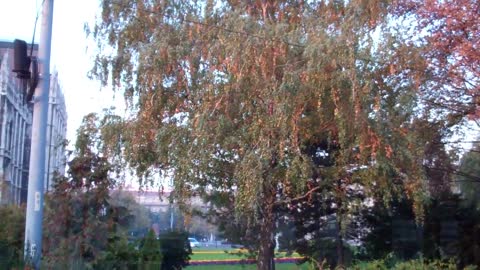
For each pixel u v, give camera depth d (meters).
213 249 29.22
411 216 19.02
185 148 12.84
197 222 18.42
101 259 15.18
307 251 18.17
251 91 12.23
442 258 18.11
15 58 12.12
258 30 12.22
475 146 19.11
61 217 15.26
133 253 16.84
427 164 17.14
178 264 19.78
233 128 12.52
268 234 14.98
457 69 15.67
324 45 11.58
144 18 14.55
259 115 12.21
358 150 12.59
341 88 11.55
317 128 12.58
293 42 11.99
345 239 18.44
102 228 15.52
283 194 14.23
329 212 17.14
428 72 14.48
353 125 11.80
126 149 13.81
